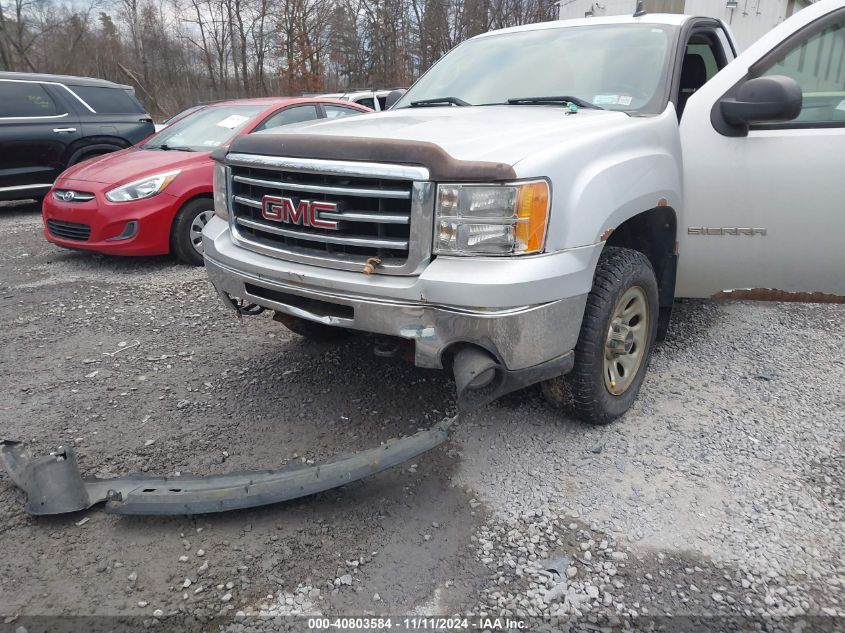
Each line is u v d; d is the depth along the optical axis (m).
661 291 3.45
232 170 3.03
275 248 2.79
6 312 4.92
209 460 2.88
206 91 34.59
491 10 31.94
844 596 2.12
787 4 21.75
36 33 35.47
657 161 2.95
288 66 29.92
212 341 4.27
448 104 3.74
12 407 3.38
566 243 2.45
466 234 2.33
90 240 5.89
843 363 3.89
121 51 36.41
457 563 2.26
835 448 2.97
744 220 3.26
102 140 9.79
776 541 2.36
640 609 2.07
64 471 2.56
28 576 2.21
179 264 6.25
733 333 4.33
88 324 4.63
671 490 2.64
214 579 2.19
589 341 2.76
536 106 3.40
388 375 3.68
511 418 3.19
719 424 3.16
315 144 2.55
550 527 2.43
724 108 3.12
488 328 2.32
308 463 2.82
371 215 2.46
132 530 2.43
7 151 8.92
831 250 3.23
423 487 2.68
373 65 32.22
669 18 3.79
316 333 3.91
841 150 3.11
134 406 3.38
